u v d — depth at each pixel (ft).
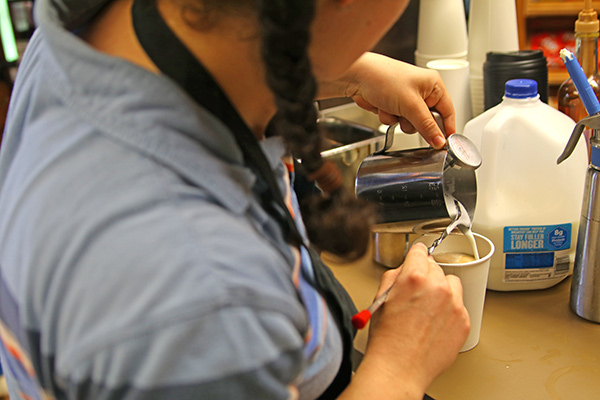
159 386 1.38
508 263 3.48
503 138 3.33
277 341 1.49
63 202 1.49
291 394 1.55
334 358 2.03
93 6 1.99
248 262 1.48
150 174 1.50
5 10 7.35
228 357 1.40
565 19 7.22
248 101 1.92
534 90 3.40
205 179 1.57
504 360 3.04
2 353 2.04
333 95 3.50
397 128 4.44
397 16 1.86
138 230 1.42
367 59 3.27
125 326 1.36
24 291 1.51
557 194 3.34
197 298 1.38
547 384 2.85
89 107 1.60
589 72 4.20
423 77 3.25
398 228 3.18
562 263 3.48
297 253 1.93
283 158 2.32
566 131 3.37
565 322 3.29
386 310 2.27
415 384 2.12
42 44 1.95
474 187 3.22
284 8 1.46
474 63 4.82
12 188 1.70
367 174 3.14
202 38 1.72
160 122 1.57
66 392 1.49
